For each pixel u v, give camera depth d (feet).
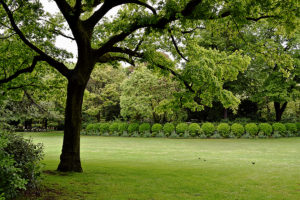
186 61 31.32
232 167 34.35
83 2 30.19
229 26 30.17
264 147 59.98
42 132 123.03
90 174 27.32
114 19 32.96
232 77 32.42
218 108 100.73
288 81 81.10
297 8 23.22
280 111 93.25
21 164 16.56
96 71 111.04
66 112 27.89
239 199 19.04
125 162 39.52
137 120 106.22
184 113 100.17
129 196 19.42
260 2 22.18
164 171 30.78
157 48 33.37
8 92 36.70
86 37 26.68
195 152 52.95
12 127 20.38
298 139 74.64
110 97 121.80
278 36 76.95
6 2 28.09
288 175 28.55
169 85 90.02
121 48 29.40
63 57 32.45
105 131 106.11
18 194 17.19
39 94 42.50
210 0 22.31
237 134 81.97
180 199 18.92
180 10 23.52
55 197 18.13
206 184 23.93
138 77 92.32
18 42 32.14
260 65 80.64
